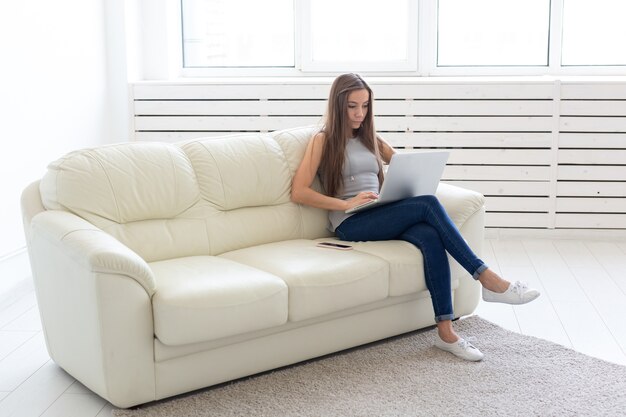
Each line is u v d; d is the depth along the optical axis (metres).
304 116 5.47
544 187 5.39
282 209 3.77
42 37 4.56
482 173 5.41
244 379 3.18
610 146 5.30
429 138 5.41
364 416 2.86
